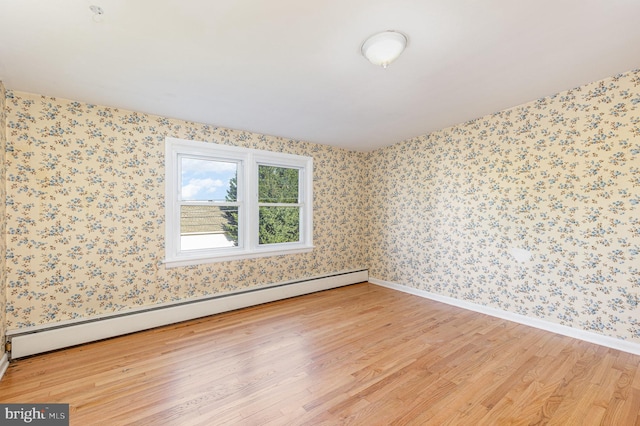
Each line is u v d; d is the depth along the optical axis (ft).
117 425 5.15
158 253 9.89
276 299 12.31
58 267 8.27
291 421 5.26
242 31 5.51
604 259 8.14
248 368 7.04
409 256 13.71
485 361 7.39
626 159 7.73
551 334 8.96
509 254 10.14
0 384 6.33
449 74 7.50
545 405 5.72
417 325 9.75
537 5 5.06
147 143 9.70
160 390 6.16
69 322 8.27
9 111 7.63
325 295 13.28
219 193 11.55
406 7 4.99
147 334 8.98
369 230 15.93
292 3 4.79
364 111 9.92
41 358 7.46
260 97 8.58
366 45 5.94
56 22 5.07
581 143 8.48
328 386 6.33
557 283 9.04
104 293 8.95
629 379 6.55
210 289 11.03
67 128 8.41
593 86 8.23
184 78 7.33
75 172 8.51
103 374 6.75
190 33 5.52
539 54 6.68
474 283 11.19
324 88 8.08
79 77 7.13
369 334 9.04
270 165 13.01
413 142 13.42
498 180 10.39
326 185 14.57
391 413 5.49
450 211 11.96
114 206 9.11
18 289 7.73
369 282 15.75
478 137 10.93
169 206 10.09
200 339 8.64
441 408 5.64
